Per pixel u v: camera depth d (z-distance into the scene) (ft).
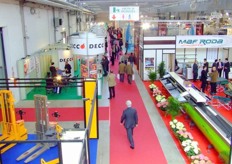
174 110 32.17
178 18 92.79
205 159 23.48
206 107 33.32
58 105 39.65
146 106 39.65
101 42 40.81
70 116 35.24
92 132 28.50
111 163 24.56
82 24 121.39
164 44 53.88
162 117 35.35
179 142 28.07
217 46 54.19
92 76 41.68
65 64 51.08
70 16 94.99
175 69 55.42
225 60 53.93
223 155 23.35
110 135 30.17
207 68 48.62
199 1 45.39
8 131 27.32
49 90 44.86
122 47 98.22
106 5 70.79
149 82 54.03
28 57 44.60
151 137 29.68
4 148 25.93
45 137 25.36
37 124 26.94
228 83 44.68
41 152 25.50
